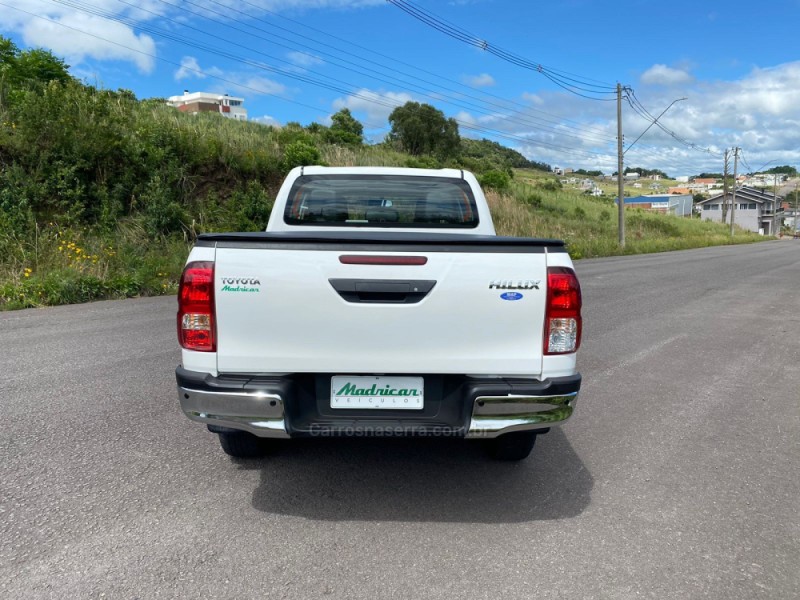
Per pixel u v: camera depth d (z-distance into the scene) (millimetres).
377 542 2709
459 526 2873
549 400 2783
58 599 2238
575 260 23203
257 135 21438
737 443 4023
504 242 2762
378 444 3947
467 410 2779
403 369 2787
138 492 3146
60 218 12438
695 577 2467
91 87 16188
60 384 5023
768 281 15008
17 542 2629
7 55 19922
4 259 10492
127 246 12250
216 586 2348
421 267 2729
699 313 9664
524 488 3314
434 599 2297
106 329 7340
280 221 4438
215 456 3650
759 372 5906
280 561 2535
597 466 3631
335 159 22672
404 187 4508
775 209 89938
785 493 3273
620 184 31094
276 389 2719
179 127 17047
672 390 5266
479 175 37781
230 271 2727
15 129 13516
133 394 4785
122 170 14383
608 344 7188
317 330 2750
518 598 2311
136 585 2340
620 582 2424
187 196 15312
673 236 46562
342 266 2719
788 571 2521
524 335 2793
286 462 3604
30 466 3432
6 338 6801
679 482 3406
